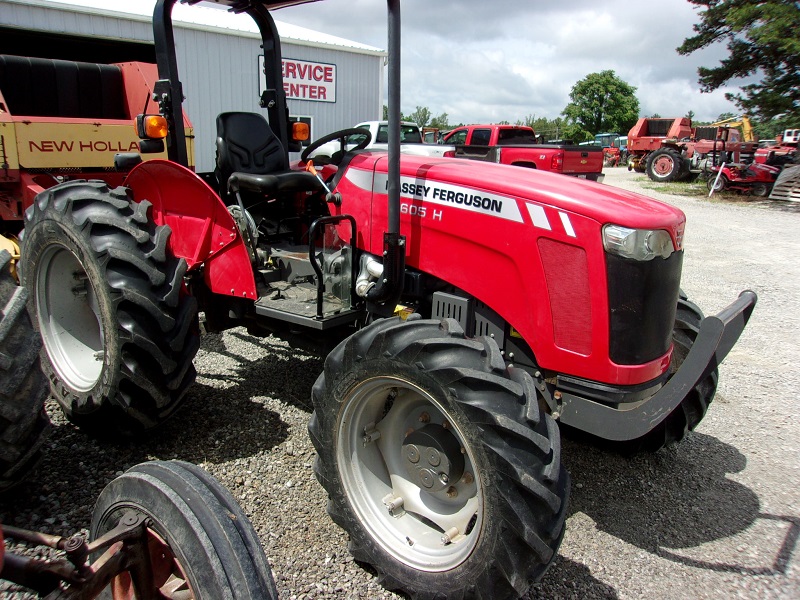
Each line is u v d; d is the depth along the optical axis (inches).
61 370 124.5
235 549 56.2
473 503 85.1
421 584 83.5
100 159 208.8
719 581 94.7
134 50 259.3
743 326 103.6
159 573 61.5
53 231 117.3
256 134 147.1
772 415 153.6
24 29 223.9
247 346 176.6
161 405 114.8
